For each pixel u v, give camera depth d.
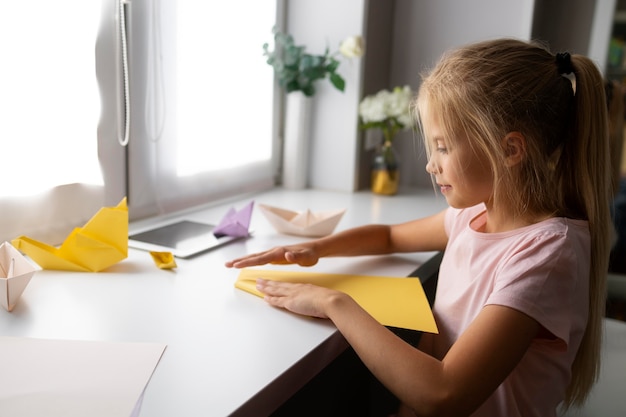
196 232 1.23
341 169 1.84
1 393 0.55
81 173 1.13
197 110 1.43
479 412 0.77
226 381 0.61
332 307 0.76
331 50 1.77
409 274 1.01
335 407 1.29
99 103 1.15
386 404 1.25
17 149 0.99
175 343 0.69
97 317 0.76
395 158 1.80
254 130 1.68
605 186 0.84
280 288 0.84
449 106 0.79
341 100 1.78
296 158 1.80
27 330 0.71
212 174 1.53
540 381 0.76
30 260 1.00
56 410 0.53
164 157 1.36
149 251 1.06
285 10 1.80
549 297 0.70
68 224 1.12
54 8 1.02
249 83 1.61
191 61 1.38
